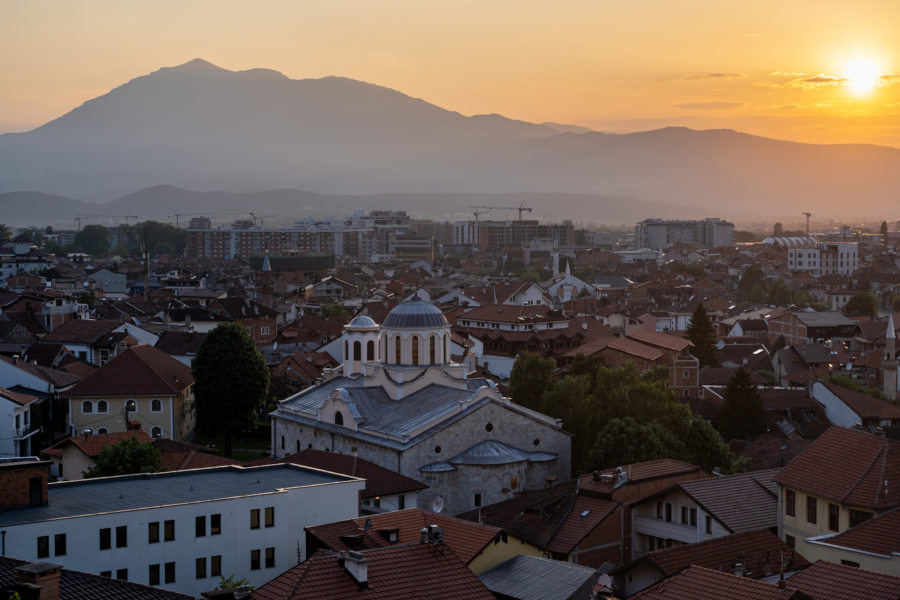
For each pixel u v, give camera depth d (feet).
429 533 192.44
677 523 292.20
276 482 282.15
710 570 195.31
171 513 248.11
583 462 397.60
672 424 421.59
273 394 579.48
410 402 400.47
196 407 491.72
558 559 285.43
